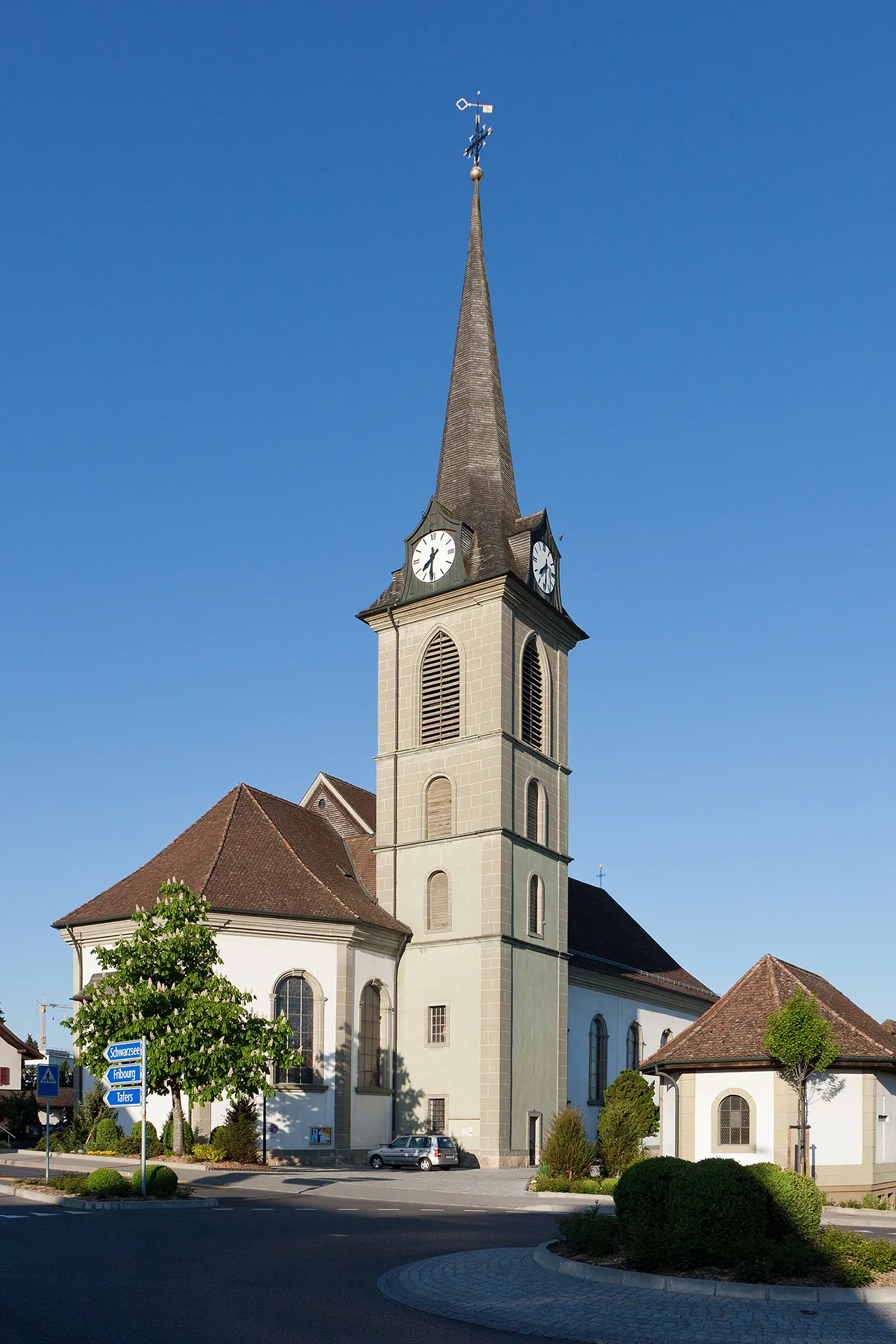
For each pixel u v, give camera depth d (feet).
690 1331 55.21
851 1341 53.42
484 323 214.48
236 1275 66.59
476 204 223.10
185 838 184.34
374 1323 55.06
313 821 202.49
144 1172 104.88
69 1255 71.97
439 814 189.16
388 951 183.11
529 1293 63.72
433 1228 92.89
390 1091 179.01
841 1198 133.18
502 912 179.32
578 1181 133.90
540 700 198.70
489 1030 175.32
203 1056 132.26
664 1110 147.54
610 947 236.22
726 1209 69.15
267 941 167.12
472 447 205.57
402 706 195.72
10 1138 200.34
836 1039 132.57
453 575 192.65
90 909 177.27
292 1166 156.97
